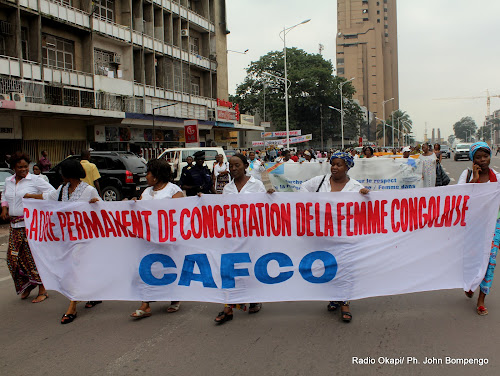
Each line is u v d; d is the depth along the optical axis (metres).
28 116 21.20
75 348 3.98
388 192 4.63
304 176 10.37
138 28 29.25
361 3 128.38
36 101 20.75
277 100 59.12
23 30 21.38
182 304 5.21
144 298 4.82
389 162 10.75
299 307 4.93
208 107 38.06
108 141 26.36
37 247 5.10
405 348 3.76
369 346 3.82
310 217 4.64
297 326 4.34
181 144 34.38
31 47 21.48
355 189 4.73
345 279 4.62
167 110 31.89
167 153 21.12
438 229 4.72
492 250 4.46
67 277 4.89
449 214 4.70
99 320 4.72
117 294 4.88
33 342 4.15
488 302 4.91
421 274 4.72
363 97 128.00
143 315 4.76
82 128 24.92
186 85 35.19
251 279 4.68
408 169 10.70
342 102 62.47
